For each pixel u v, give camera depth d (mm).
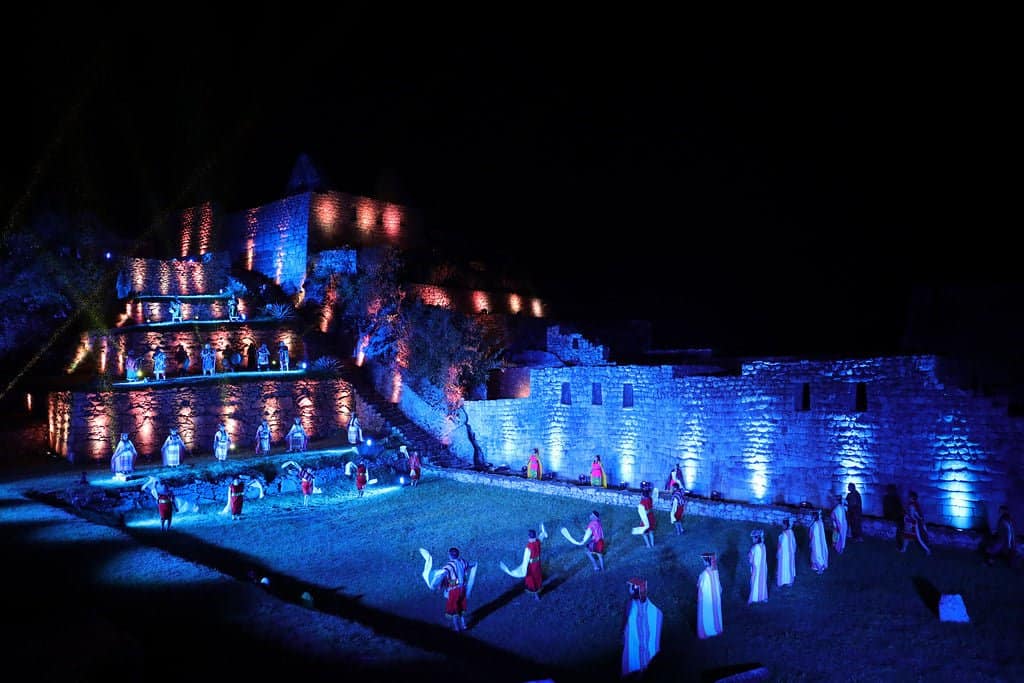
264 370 38781
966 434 18875
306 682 9984
